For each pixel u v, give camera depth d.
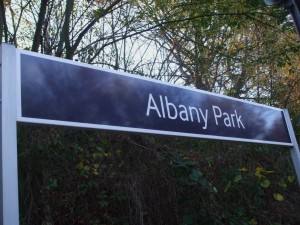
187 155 5.48
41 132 4.42
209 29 8.24
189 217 4.70
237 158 5.95
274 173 6.23
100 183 4.68
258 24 8.30
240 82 9.29
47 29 5.99
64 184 4.56
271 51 8.38
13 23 6.23
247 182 5.52
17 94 1.86
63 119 2.07
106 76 2.40
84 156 4.78
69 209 4.53
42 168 4.35
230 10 7.61
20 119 1.85
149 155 4.93
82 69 2.26
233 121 3.31
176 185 4.90
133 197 4.59
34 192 4.25
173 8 7.66
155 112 2.66
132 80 2.57
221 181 5.43
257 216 5.50
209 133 3.02
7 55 1.87
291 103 9.85
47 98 2.01
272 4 2.66
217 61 8.84
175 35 8.48
